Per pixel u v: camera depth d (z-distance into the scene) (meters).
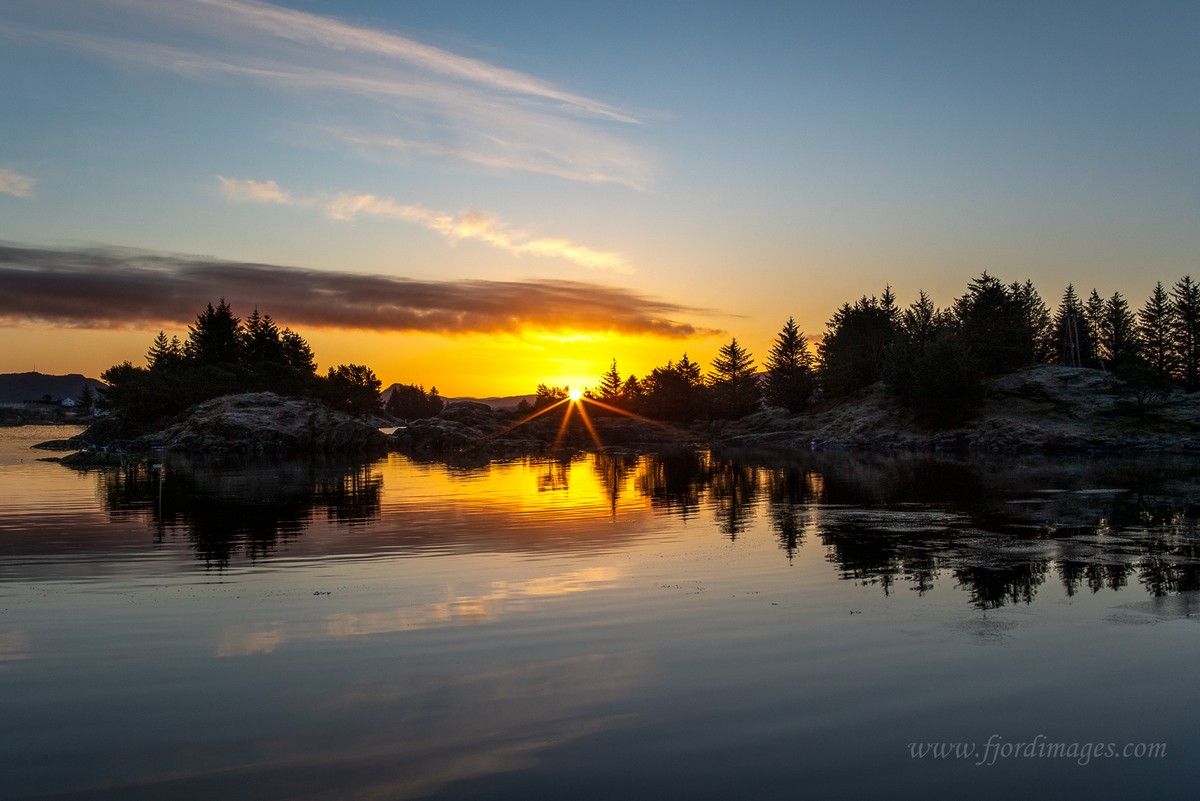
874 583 19.50
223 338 148.75
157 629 15.38
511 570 21.34
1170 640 14.63
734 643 14.40
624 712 11.16
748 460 83.81
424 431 112.50
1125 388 96.88
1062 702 11.64
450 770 9.41
